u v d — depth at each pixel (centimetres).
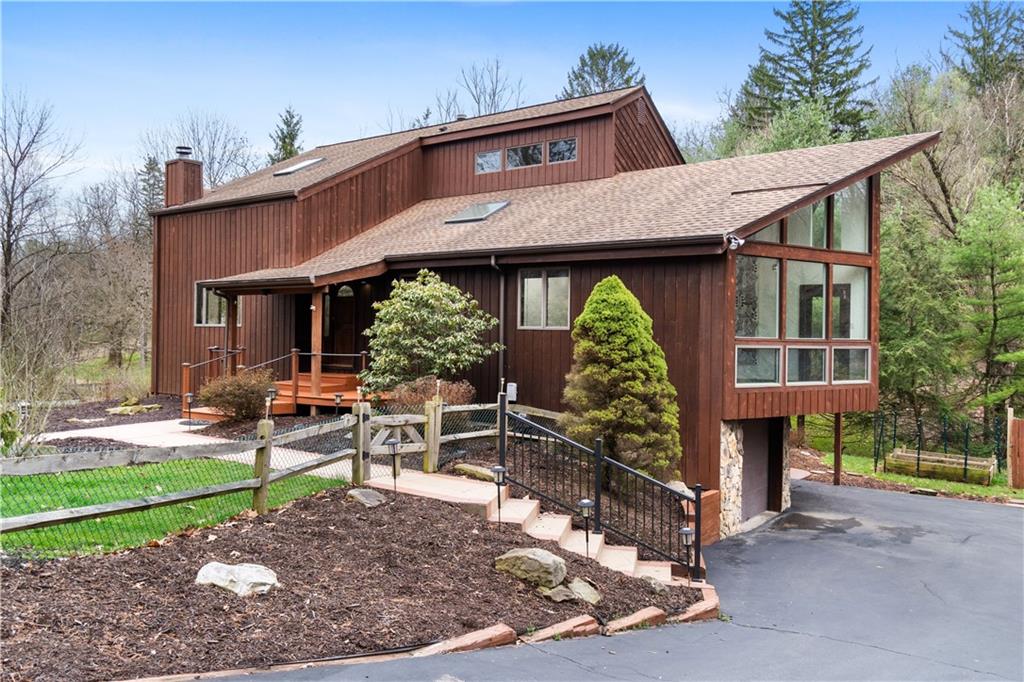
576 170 1689
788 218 1217
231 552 579
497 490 827
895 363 1933
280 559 585
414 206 1938
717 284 1106
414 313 1243
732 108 3944
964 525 1230
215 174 4206
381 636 489
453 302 1308
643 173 1608
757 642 645
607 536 901
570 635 577
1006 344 1997
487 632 526
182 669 399
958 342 1994
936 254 2012
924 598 841
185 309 1948
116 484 784
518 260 1304
